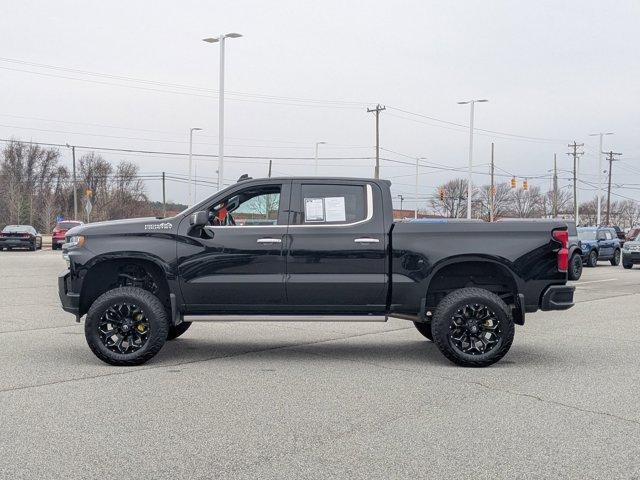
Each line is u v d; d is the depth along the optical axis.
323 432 5.56
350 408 6.32
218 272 8.34
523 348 9.62
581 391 7.00
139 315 8.27
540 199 109.19
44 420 5.86
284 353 9.22
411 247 8.34
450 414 6.12
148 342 8.14
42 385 7.16
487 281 8.83
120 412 6.13
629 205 128.88
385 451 5.09
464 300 8.14
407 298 8.38
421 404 6.47
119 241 8.34
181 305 8.41
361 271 8.37
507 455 5.01
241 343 10.07
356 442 5.30
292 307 8.43
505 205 105.38
